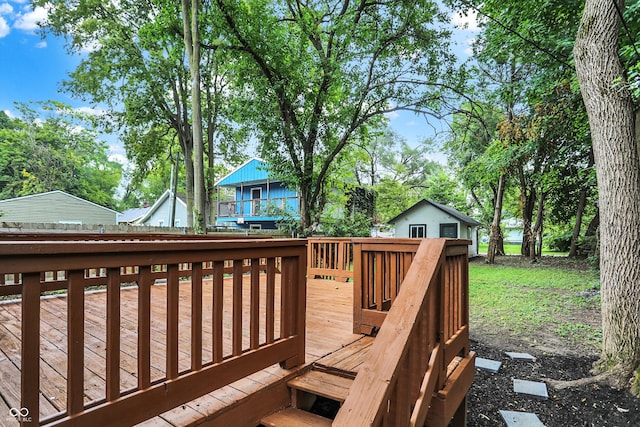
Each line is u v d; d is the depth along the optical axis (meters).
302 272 2.12
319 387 1.88
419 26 9.53
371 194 16.36
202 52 12.27
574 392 3.57
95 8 11.91
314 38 10.61
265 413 1.79
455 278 2.53
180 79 13.55
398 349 1.41
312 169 10.55
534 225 15.40
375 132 11.51
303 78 10.08
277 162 10.20
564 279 9.96
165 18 10.87
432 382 1.81
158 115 13.07
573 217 15.78
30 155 22.14
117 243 1.20
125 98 12.78
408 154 26.75
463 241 2.75
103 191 27.73
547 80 8.26
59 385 1.68
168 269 1.40
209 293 4.28
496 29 8.53
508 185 16.19
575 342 4.96
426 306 1.73
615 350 3.71
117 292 1.22
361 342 2.59
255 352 1.78
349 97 10.23
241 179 18.31
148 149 14.53
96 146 27.52
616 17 3.83
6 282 4.12
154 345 2.31
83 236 3.98
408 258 2.63
